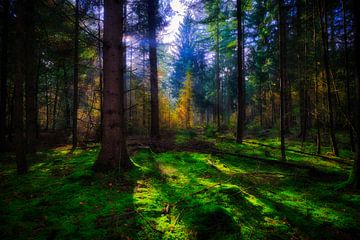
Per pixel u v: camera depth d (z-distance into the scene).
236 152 11.27
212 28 23.52
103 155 6.62
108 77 6.71
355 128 6.02
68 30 12.85
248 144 14.21
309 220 4.11
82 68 17.23
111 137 6.68
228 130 25.67
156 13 13.26
